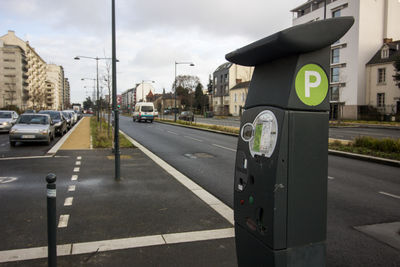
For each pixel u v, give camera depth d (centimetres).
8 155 1104
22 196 602
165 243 392
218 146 1474
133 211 516
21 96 8356
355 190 676
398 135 1973
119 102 1648
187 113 4638
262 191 224
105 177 768
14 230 434
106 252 366
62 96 16912
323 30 207
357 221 486
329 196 628
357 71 3928
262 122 231
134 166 913
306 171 220
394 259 360
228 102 6975
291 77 214
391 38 4016
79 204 552
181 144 1548
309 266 225
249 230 239
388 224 473
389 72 3728
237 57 247
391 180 771
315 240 226
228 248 379
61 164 933
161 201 573
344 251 381
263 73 243
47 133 1415
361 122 3453
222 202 574
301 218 221
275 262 215
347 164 995
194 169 905
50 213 283
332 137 1838
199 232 428
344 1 4031
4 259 347
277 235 214
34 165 915
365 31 3947
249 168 240
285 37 195
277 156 211
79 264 337
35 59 10731
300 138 217
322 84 223
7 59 8494
